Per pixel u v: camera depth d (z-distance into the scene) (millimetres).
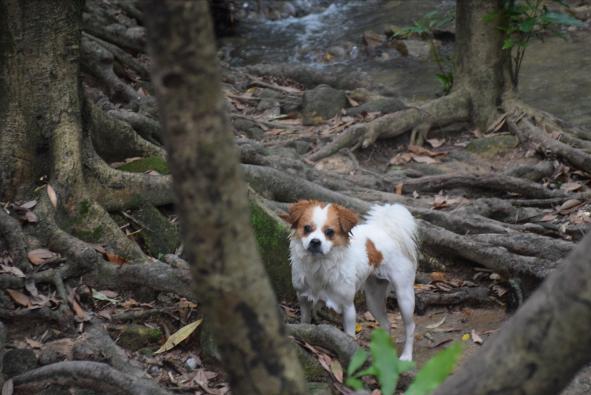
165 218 8172
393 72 15617
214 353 6656
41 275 7047
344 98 13141
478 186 10484
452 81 12938
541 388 2562
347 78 14555
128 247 7668
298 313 7828
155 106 11984
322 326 6812
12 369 6262
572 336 2486
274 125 12625
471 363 2682
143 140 9102
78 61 7902
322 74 14812
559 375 2545
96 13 14484
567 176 10859
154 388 5992
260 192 9211
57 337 6668
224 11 18219
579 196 10008
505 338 2605
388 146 12078
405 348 7375
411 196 10484
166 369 6691
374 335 2734
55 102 7742
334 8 19781
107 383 5996
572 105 13117
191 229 2480
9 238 7180
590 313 2449
